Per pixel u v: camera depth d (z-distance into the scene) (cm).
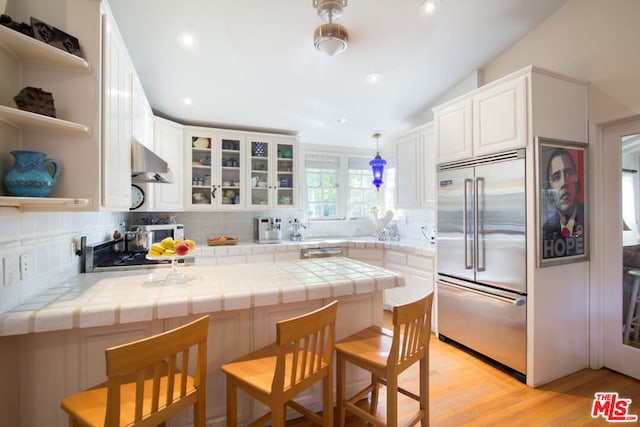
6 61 119
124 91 179
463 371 229
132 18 198
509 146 219
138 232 273
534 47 253
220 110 335
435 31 236
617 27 211
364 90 310
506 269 223
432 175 327
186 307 132
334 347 154
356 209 468
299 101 325
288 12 202
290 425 171
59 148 133
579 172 227
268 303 147
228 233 402
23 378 125
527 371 211
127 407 103
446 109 274
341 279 170
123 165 177
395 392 133
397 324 132
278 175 398
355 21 217
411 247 324
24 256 129
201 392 115
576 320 228
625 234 224
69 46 129
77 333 130
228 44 229
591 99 227
